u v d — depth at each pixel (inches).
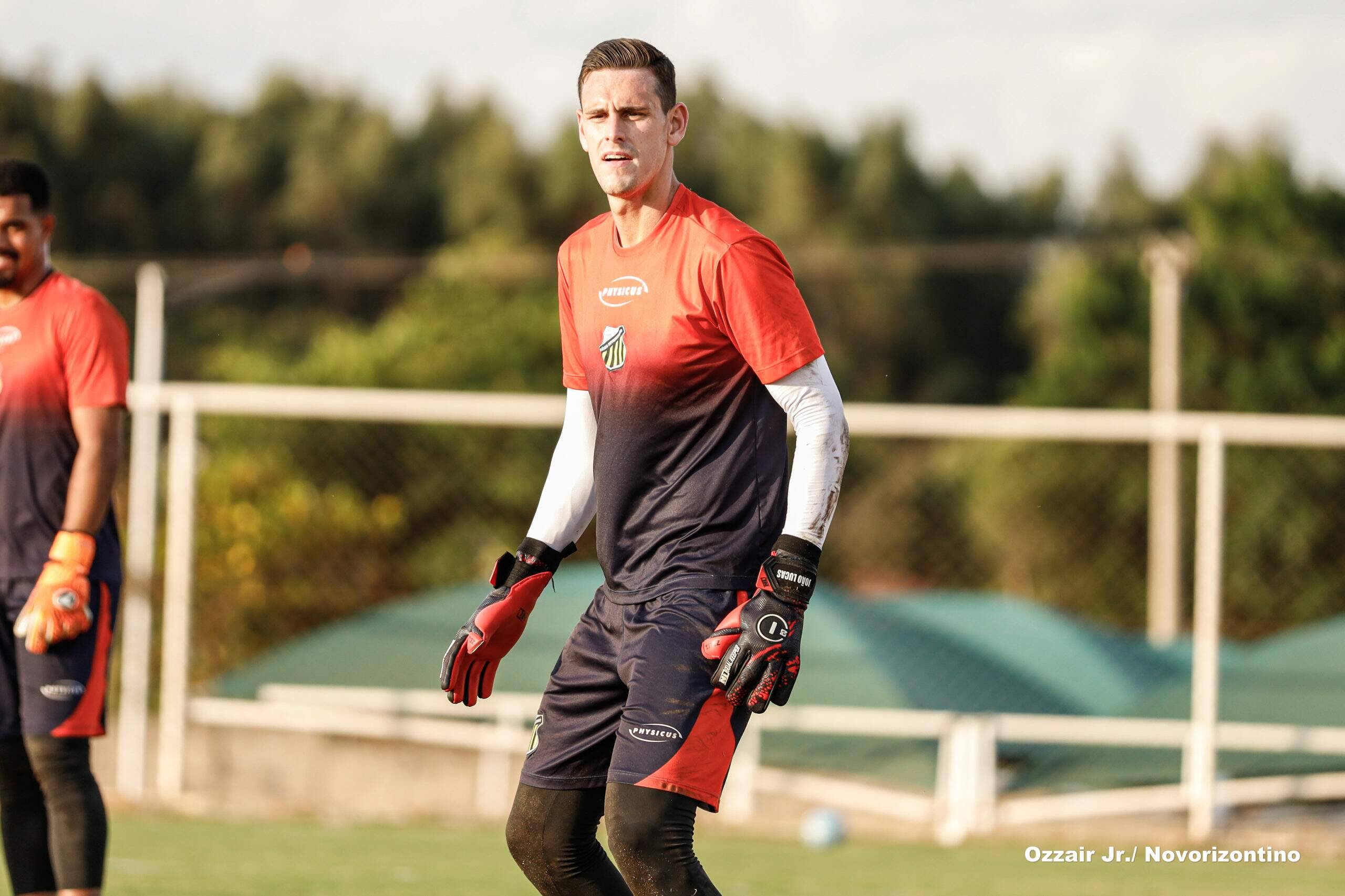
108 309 538.6
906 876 833.5
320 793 1127.6
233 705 1116.5
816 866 868.0
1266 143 3577.8
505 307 2827.3
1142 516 2655.0
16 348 530.3
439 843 916.6
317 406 1097.4
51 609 507.5
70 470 532.1
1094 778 1105.4
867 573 3265.3
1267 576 2345.0
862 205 6092.5
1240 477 2373.3
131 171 5629.9
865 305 5762.8
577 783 417.7
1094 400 3181.6
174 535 1099.3
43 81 5684.1
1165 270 2258.9
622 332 411.5
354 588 1701.5
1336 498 2356.1
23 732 517.0
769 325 393.7
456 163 6008.9
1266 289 2974.9
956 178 6417.3
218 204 5762.8
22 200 529.0
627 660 402.0
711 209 410.6
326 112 6200.8
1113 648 1175.6
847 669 1152.2
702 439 408.8
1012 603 1229.7
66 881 508.7
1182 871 887.1
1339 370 2910.9
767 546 408.5
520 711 1109.7
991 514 2876.5
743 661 384.5
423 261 3759.8
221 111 6264.8
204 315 3681.1
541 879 425.4
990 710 1129.4
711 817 1071.0
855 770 1128.2
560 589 1175.0
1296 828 1059.3
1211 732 1044.5
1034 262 5516.7
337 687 1152.2
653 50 411.5
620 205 415.5
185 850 845.2
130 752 1083.9
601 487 418.3
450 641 1159.0
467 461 2020.2
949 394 5708.7
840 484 399.9
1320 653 1124.5
